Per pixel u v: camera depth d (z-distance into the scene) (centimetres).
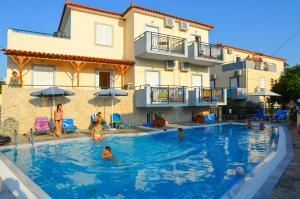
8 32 1542
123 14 1977
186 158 896
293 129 1452
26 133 1309
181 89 1842
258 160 827
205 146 1126
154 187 585
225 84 3053
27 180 523
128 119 1738
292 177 507
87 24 1836
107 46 1923
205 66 2320
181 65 2120
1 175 555
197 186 584
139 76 1895
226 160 852
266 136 1370
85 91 1558
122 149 1050
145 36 1755
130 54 1917
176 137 1359
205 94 1986
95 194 543
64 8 1806
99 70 1855
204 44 2081
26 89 1360
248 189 448
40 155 900
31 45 1612
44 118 1322
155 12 1961
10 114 1311
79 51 1792
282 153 753
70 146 1062
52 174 693
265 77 3003
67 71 1728
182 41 1942
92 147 1059
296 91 2123
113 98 1673
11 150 949
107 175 689
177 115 2020
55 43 1700
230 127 1775
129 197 525
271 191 429
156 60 1998
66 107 1484
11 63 1530
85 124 1547
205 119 2091
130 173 708
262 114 2248
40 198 419
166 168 761
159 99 1712
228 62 3070
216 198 505
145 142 1196
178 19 2117
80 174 696
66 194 543
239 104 2741
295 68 2434
